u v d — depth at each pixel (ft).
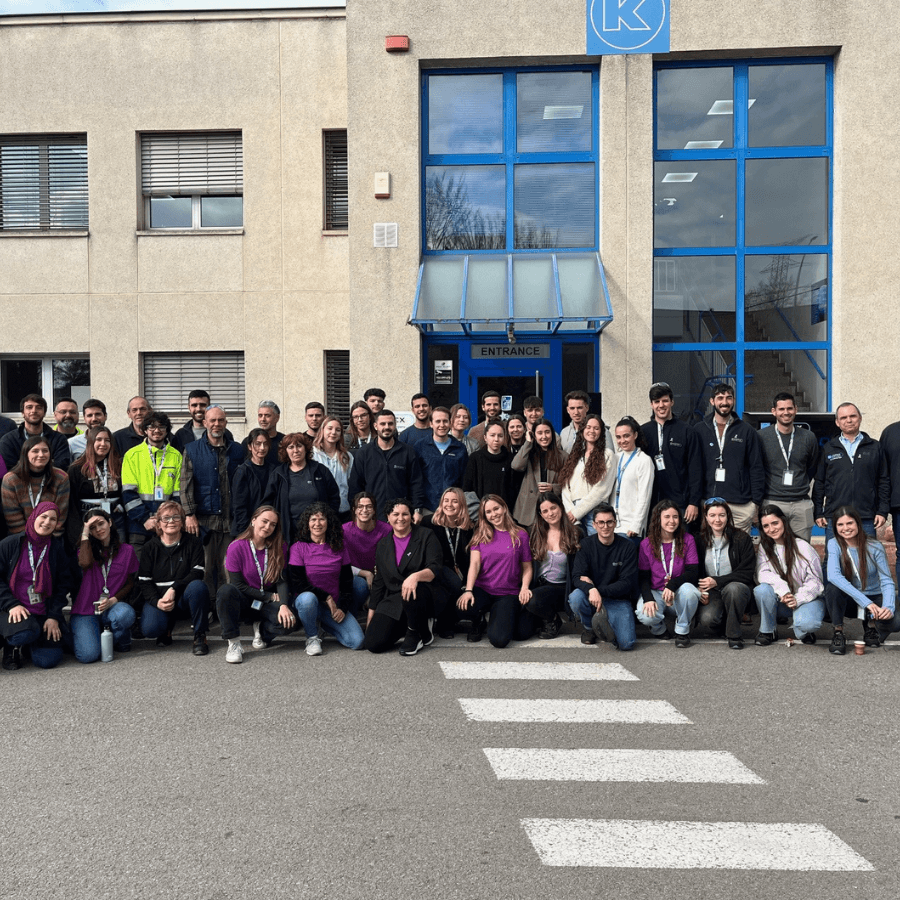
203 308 43.80
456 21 38.45
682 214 39.40
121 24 43.55
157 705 18.26
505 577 24.29
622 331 38.42
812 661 21.99
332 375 44.14
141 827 12.30
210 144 44.19
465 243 40.19
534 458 26.23
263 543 23.15
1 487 23.29
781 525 23.65
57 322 44.29
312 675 20.75
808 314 39.09
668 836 12.02
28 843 11.84
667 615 24.89
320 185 43.21
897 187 37.42
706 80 39.17
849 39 37.40
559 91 39.81
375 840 11.86
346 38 39.19
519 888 10.57
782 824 12.41
